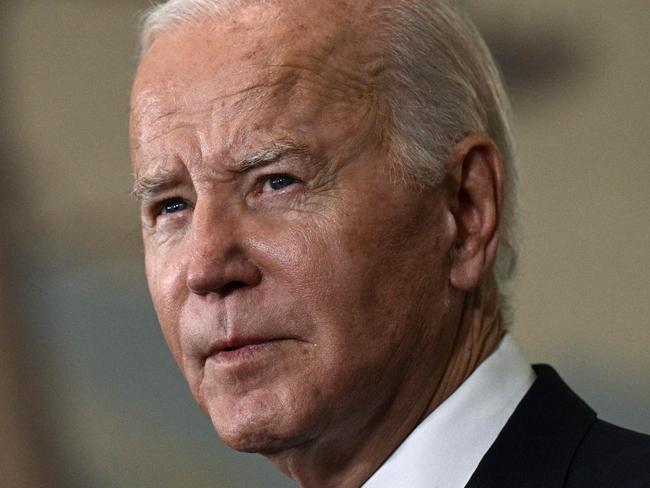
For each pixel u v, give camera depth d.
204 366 6.35
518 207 7.28
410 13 6.60
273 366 6.15
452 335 6.58
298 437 6.19
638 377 15.00
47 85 17.38
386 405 6.43
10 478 16.20
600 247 15.41
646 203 15.31
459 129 6.59
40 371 16.33
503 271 7.20
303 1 6.43
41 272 16.73
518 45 15.84
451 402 6.51
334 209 6.16
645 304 15.09
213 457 15.84
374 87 6.36
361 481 6.53
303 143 6.13
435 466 6.37
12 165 17.28
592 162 15.61
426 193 6.41
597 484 5.98
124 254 16.75
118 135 17.03
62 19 17.17
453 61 6.70
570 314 15.39
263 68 6.21
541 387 6.54
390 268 6.28
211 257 6.07
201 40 6.39
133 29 16.98
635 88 15.45
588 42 15.76
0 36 17.30
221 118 6.17
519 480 6.14
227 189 6.17
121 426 16.23
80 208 16.92
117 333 16.45
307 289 6.09
